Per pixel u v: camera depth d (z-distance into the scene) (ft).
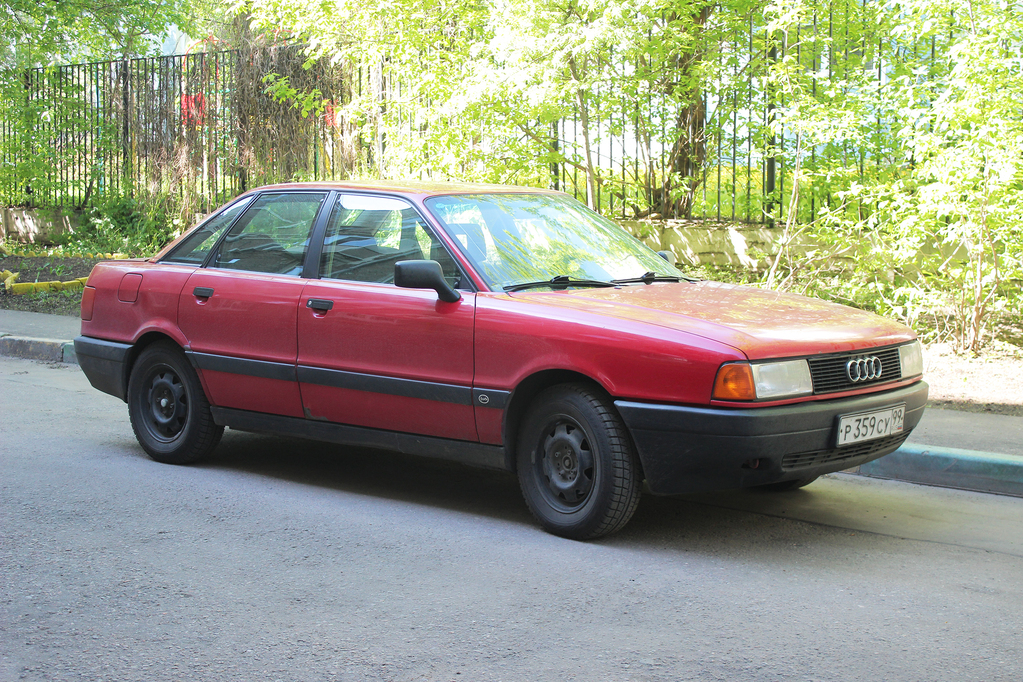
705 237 38.60
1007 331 30.71
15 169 60.75
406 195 18.20
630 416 14.92
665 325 15.10
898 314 30.58
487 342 16.26
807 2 32.76
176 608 12.92
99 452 21.40
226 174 53.01
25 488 18.42
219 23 70.79
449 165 35.12
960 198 28.17
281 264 19.34
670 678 10.94
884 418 15.90
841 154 35.24
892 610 13.04
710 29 37.01
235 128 52.03
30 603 13.06
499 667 11.22
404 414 17.38
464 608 12.98
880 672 11.14
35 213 62.13
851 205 34.24
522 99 33.17
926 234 29.84
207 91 53.88
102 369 21.58
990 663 11.39
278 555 15.03
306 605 13.06
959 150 27.61
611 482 15.24
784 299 17.54
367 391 17.63
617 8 30.40
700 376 14.49
